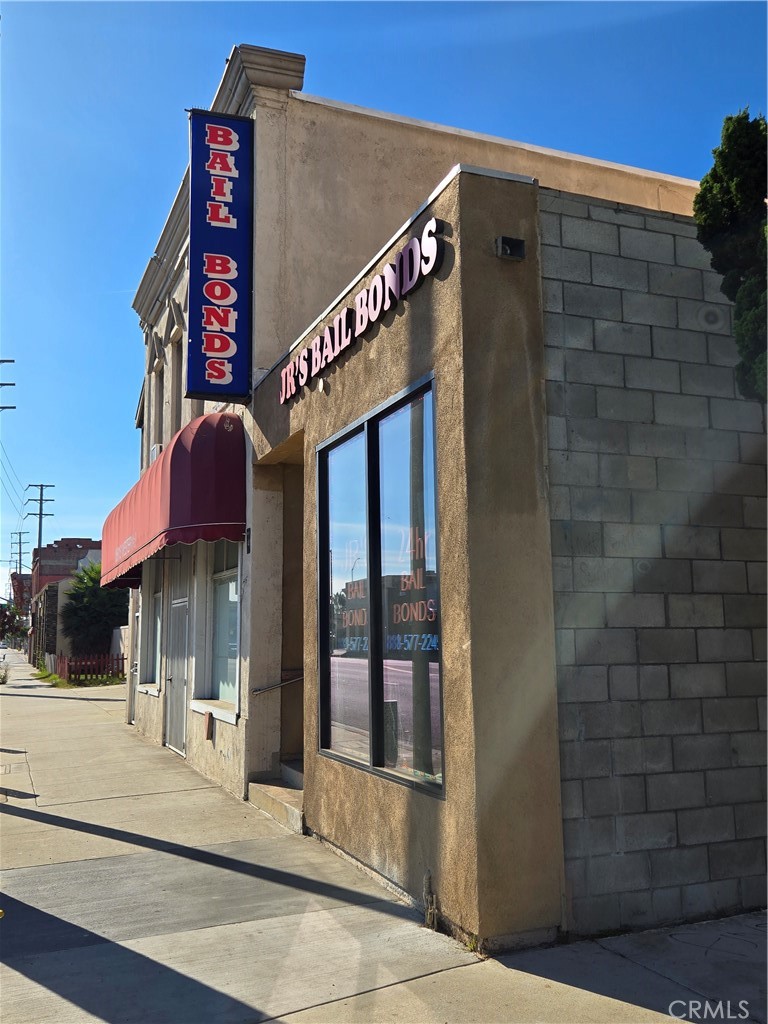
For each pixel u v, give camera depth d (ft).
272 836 24.77
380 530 21.09
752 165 17.15
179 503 31.73
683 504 18.48
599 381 18.01
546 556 16.92
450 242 17.54
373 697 20.63
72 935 17.28
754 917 17.28
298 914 18.03
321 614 24.22
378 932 16.76
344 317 22.53
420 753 18.60
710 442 18.94
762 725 18.37
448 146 35.68
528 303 17.56
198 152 31.55
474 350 16.96
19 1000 14.30
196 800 30.58
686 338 18.99
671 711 17.56
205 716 36.14
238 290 31.55
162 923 17.81
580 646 17.03
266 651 30.89
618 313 18.39
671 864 17.01
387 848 19.45
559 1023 12.80
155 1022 13.41
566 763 16.53
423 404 18.92
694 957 15.19
